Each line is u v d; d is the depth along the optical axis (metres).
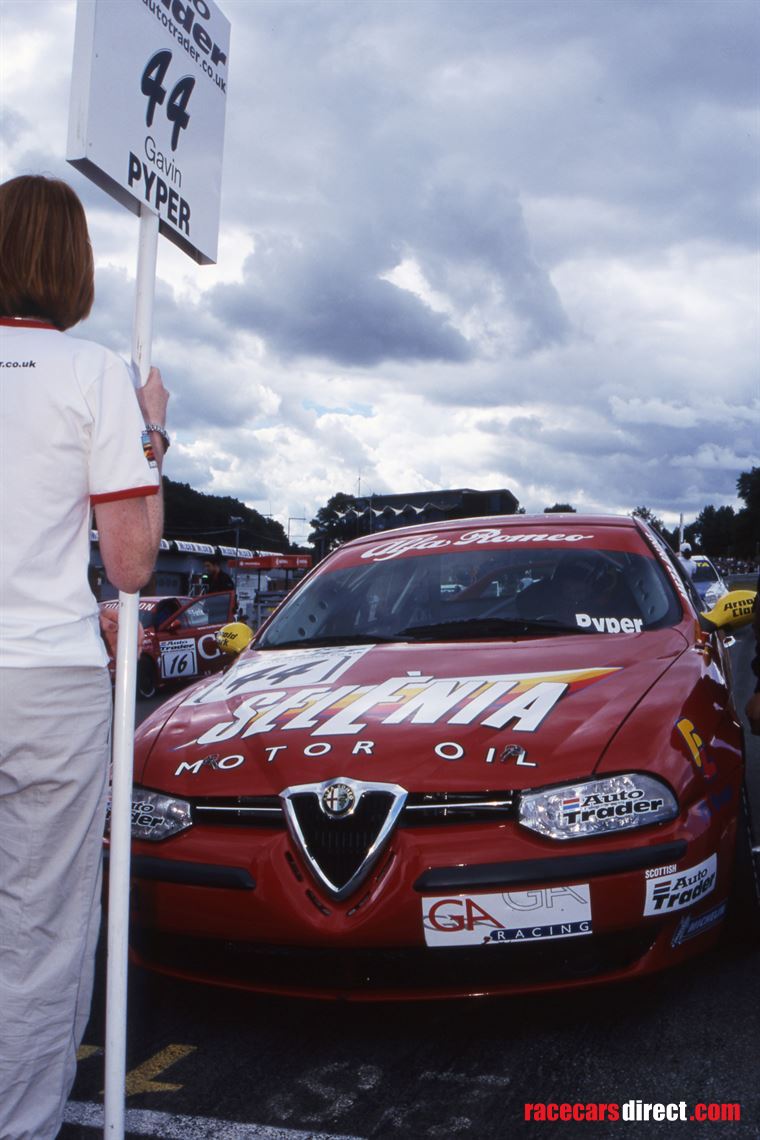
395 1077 2.32
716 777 2.62
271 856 2.45
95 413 1.81
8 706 1.73
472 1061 2.38
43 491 1.77
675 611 3.49
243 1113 2.18
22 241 1.84
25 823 1.79
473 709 2.67
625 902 2.36
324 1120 2.14
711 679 2.99
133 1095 2.27
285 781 2.51
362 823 2.42
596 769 2.44
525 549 3.82
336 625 3.64
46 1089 1.83
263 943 2.45
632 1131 2.05
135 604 1.95
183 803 2.61
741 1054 2.36
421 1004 2.70
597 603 3.46
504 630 3.37
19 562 1.75
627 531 3.96
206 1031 2.61
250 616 22.73
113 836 1.91
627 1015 2.59
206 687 3.29
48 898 1.82
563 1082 2.26
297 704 2.85
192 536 100.62
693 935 2.53
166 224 2.21
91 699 1.82
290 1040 2.54
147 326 2.11
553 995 2.72
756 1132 2.03
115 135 2.03
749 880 2.81
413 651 3.22
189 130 2.30
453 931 2.34
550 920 2.34
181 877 2.51
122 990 1.88
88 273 1.93
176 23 2.24
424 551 3.95
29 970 1.81
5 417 1.76
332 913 2.38
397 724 2.63
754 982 2.76
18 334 1.83
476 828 2.39
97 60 1.98
